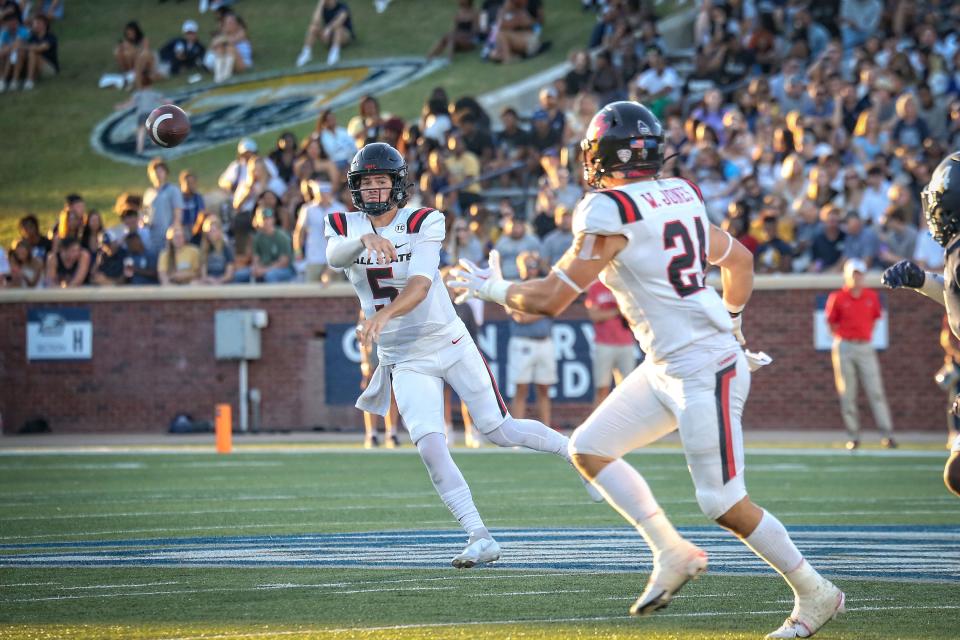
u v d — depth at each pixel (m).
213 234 70.44
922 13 88.25
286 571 24.86
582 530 30.70
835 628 19.36
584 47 102.75
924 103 75.19
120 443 62.41
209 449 57.38
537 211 70.75
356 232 25.16
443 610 20.92
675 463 49.09
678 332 18.27
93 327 69.75
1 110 109.69
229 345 67.38
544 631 19.25
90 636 19.16
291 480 43.38
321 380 68.06
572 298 18.62
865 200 66.81
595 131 19.02
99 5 126.19
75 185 97.44
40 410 70.00
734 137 71.12
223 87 110.19
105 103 109.44
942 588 22.66
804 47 86.06
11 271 73.81
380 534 30.05
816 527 30.92
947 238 20.08
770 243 65.44
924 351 64.06
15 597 22.34
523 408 58.50
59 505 36.88
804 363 64.94
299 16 120.62
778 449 55.38
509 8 103.31
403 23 116.62
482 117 81.06
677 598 21.88
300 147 89.94
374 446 57.34
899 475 44.34
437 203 70.69
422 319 25.12
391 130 78.69
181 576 24.38
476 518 24.08
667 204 18.53
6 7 114.81
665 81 82.50
